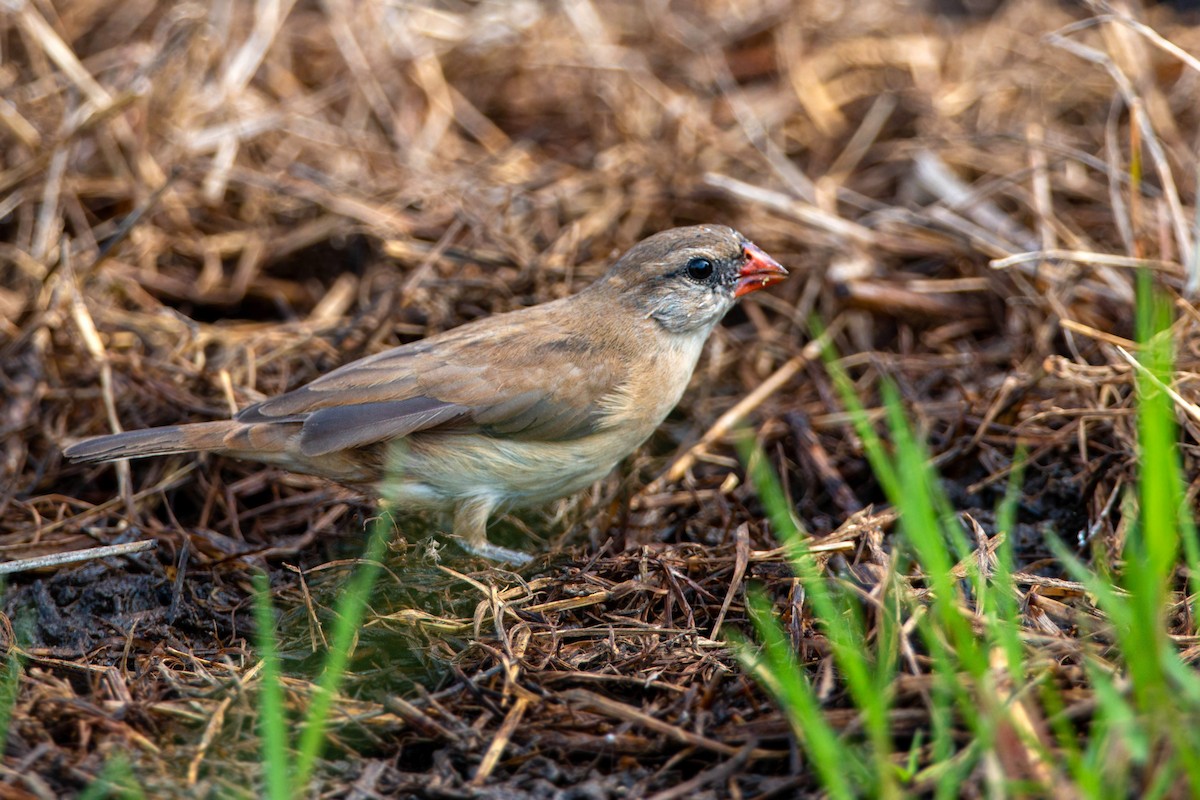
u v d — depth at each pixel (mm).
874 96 15516
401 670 7984
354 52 15352
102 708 7191
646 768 6840
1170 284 11398
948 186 13734
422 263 12688
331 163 14539
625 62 15789
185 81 14352
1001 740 6027
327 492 10836
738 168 14523
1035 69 15500
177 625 8781
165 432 9297
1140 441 9000
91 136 13938
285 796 6031
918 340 12711
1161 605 6574
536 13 16188
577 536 10367
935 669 6938
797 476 11070
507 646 7801
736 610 8375
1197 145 13656
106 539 9945
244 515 10641
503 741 6926
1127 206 13039
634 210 13789
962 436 10773
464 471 9539
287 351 12070
